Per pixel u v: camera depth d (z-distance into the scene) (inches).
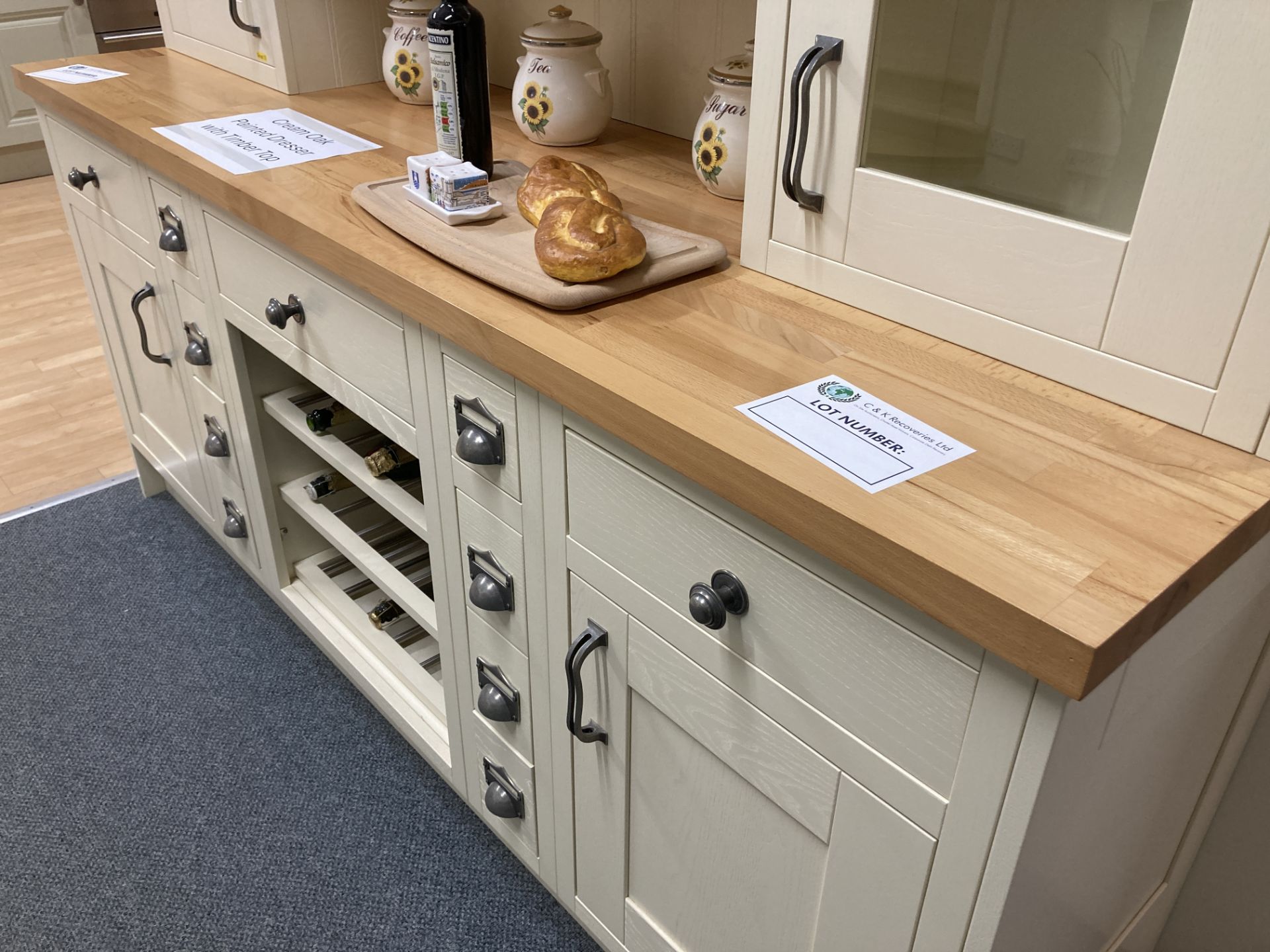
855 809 31.1
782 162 38.5
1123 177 29.5
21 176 165.9
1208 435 29.9
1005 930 29.2
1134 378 30.9
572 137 57.1
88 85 68.5
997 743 25.8
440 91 48.1
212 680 71.6
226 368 62.6
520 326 36.3
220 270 57.6
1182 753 36.8
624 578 37.0
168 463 80.7
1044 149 30.9
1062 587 23.6
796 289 40.1
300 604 69.1
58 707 69.2
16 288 129.7
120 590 79.7
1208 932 49.2
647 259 40.5
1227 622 32.3
